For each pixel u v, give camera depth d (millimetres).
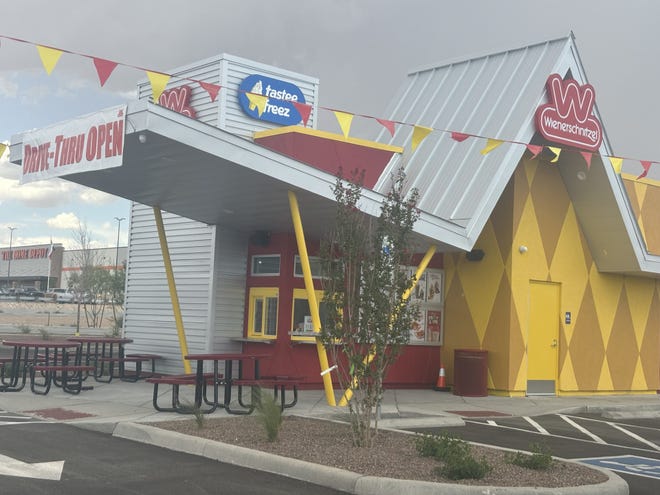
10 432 9719
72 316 61062
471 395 16359
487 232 17328
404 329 9148
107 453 8625
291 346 15773
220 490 7078
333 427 10508
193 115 17391
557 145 16609
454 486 7078
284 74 17969
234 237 16734
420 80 19859
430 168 16688
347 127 11922
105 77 9438
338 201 9484
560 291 17875
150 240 18312
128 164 12273
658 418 15578
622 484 7684
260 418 9531
